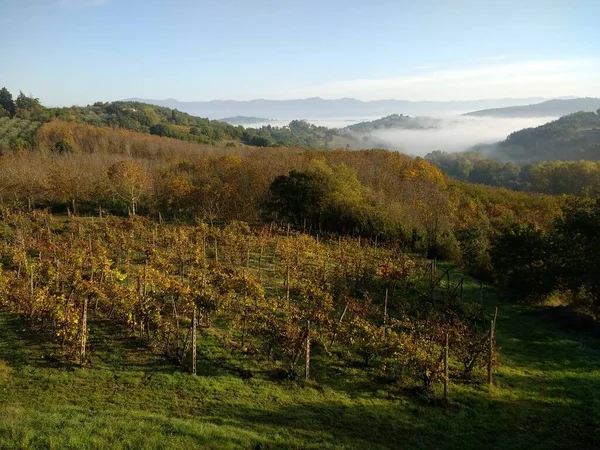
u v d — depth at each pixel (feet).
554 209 181.37
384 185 191.21
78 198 169.68
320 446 43.57
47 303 61.11
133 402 49.24
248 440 42.55
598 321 88.33
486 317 88.99
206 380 54.95
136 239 119.24
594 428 52.60
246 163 198.80
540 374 65.82
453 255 137.80
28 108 446.19
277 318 70.38
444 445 47.55
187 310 62.85
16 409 43.78
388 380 59.72
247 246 107.86
